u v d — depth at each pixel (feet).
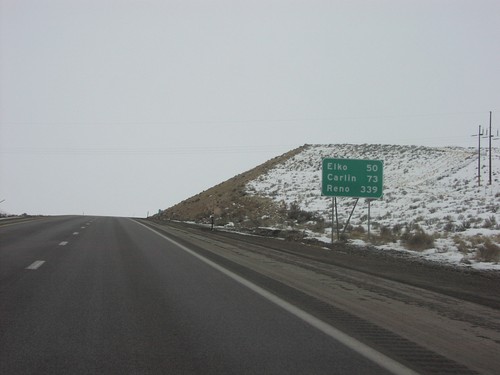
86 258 54.65
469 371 19.01
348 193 92.68
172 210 315.99
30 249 63.36
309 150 378.94
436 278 46.37
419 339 23.70
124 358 20.11
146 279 40.88
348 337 23.76
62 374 18.17
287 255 66.18
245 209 227.40
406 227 114.62
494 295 37.47
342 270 51.21
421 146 361.51
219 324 26.11
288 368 19.12
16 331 23.99
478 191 201.26
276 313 29.04
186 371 18.66
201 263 53.16
